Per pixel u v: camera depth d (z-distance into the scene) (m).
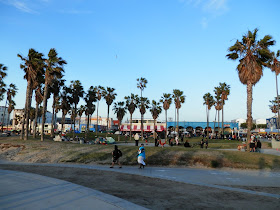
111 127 105.12
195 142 37.03
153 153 16.95
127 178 9.78
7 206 5.23
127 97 56.00
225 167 14.38
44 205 5.33
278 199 6.71
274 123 61.78
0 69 38.81
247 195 7.14
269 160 15.51
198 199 6.53
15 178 8.71
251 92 21.23
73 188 7.05
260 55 21.38
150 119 79.44
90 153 17.27
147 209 5.18
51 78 25.66
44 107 24.89
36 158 16.64
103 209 5.08
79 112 79.88
